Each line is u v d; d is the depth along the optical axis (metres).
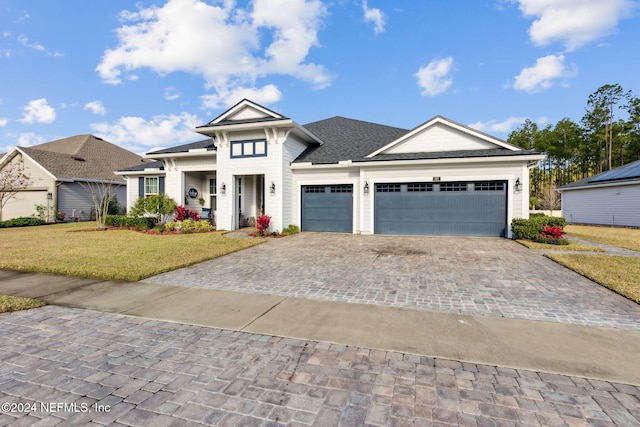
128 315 4.35
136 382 2.69
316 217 14.87
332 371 2.86
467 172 12.48
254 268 7.24
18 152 21.39
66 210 21.38
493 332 3.72
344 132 19.19
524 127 42.62
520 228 11.27
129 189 18.39
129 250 9.36
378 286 5.72
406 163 12.90
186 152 15.66
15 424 2.15
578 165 38.69
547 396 2.47
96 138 30.55
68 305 4.75
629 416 2.23
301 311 4.48
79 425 2.14
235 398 2.46
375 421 2.17
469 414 2.25
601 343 3.42
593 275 6.15
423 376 2.77
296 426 2.12
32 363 3.03
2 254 8.66
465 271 6.82
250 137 14.37
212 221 17.11
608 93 34.81
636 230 16.20
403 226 13.40
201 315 4.34
